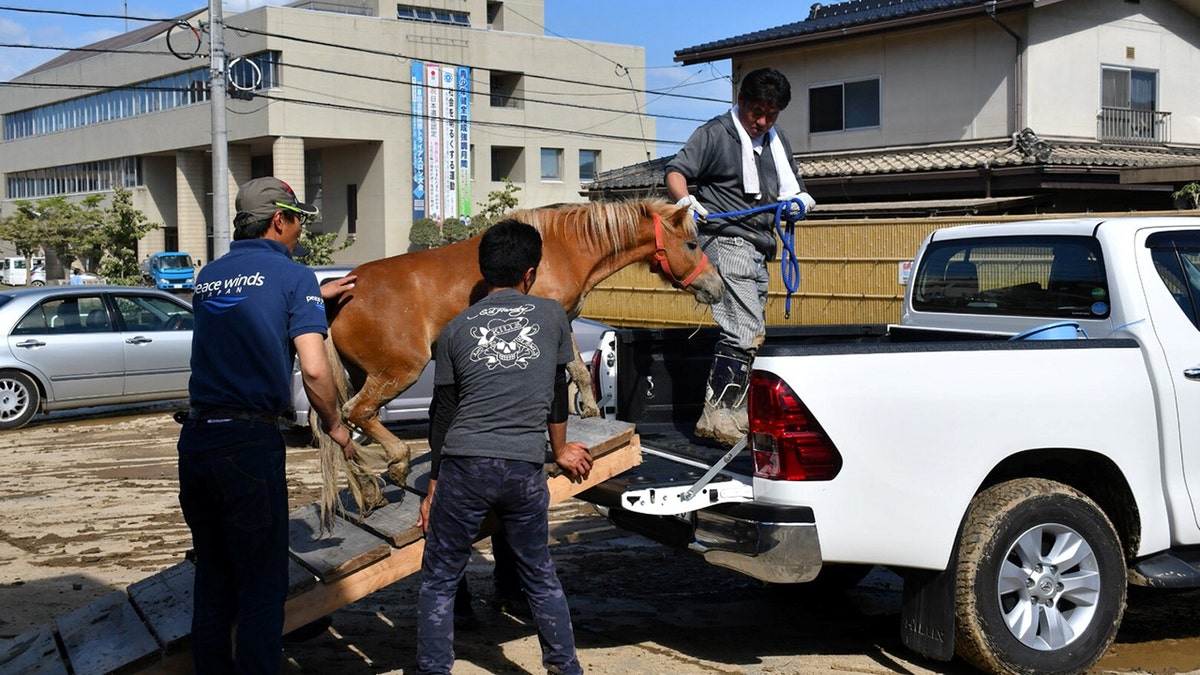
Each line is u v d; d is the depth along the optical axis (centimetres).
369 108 4406
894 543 463
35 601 621
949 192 2069
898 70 2292
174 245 5394
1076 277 562
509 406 430
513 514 437
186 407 1442
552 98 4925
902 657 528
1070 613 495
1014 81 2117
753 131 571
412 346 534
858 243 1745
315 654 529
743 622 591
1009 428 479
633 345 611
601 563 714
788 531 450
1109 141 2206
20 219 5397
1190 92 2361
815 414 453
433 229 4378
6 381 1241
